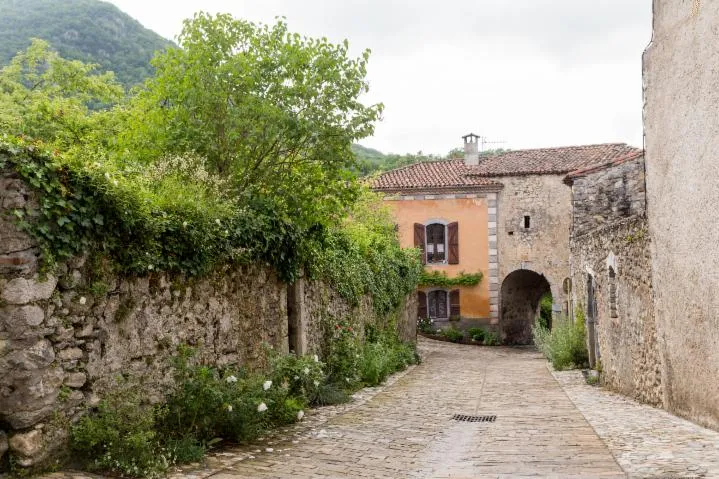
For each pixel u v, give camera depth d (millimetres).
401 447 7203
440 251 28625
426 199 28594
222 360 7953
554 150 30031
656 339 9086
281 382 8945
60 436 5234
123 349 6051
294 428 8086
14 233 4953
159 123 9906
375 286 15992
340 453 6766
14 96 17531
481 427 8516
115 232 5895
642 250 9648
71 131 12977
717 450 5832
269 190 10156
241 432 6934
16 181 4984
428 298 28797
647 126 9141
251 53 10148
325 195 10617
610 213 16625
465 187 28125
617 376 11766
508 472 5758
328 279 12172
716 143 6762
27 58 18969
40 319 5074
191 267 7070
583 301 16062
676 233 8055
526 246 27828
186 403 6527
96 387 5664
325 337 11836
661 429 7250
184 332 7094
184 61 10055
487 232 28094
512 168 28438
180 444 6180
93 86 19047
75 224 5410
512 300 29281
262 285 9234
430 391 12430
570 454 6367
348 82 10180
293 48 10047
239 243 8336
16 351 4945
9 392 4941
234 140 9969
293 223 9992
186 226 6918
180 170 8406
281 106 10000
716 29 6703
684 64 7652
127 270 6078
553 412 9531
